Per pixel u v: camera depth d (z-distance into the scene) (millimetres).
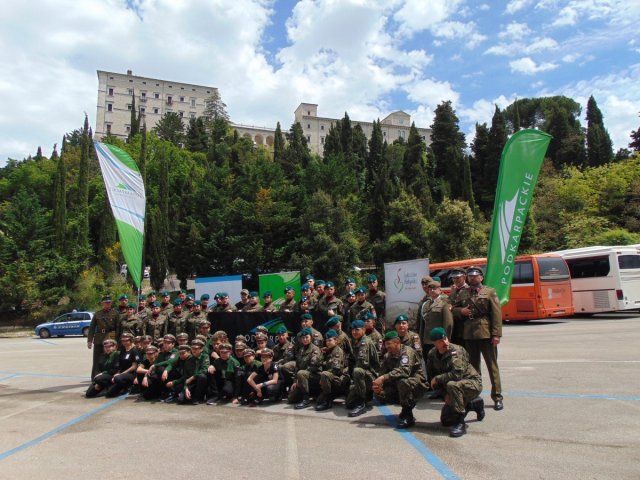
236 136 80312
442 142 76438
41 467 4941
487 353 6750
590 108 69062
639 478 4066
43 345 22844
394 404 7426
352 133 82375
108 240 44094
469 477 4234
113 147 11047
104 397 9070
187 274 41219
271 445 5516
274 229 40031
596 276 19812
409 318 8906
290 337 9414
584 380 8172
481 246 38250
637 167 41500
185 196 46438
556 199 45938
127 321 10078
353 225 43812
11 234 36531
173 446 5598
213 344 8703
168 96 124125
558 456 4703
